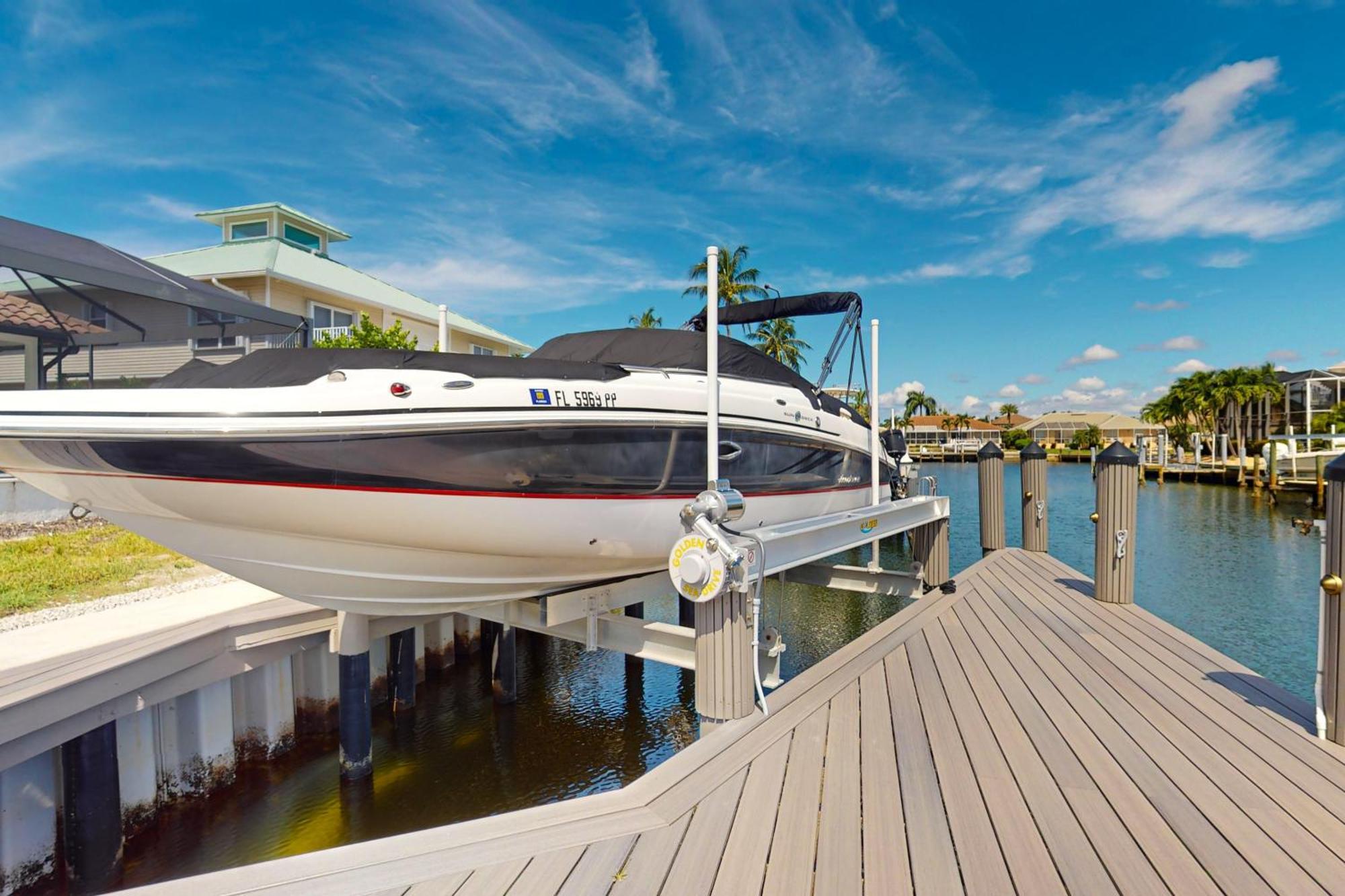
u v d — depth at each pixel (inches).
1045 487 301.0
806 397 224.4
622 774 231.9
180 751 185.2
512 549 142.4
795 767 101.7
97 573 297.0
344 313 644.7
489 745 247.9
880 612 444.8
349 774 199.6
